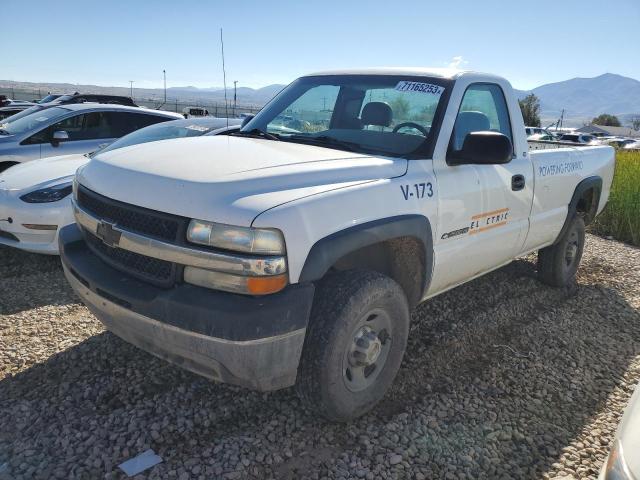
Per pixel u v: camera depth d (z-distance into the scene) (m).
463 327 4.28
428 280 3.28
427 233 3.12
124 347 3.61
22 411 2.89
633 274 6.20
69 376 3.25
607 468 1.78
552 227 4.73
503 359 3.81
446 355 3.80
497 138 3.14
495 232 3.88
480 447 2.82
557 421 3.11
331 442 2.79
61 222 4.99
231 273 2.32
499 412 3.15
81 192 3.04
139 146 3.30
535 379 3.57
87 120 7.87
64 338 3.72
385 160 3.09
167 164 2.76
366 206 2.72
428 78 3.63
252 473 2.53
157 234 2.49
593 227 9.03
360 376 2.89
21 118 8.07
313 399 2.68
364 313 2.73
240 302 2.32
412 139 3.39
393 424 2.96
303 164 2.81
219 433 2.80
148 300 2.47
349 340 2.69
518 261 6.10
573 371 3.71
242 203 2.37
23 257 5.40
